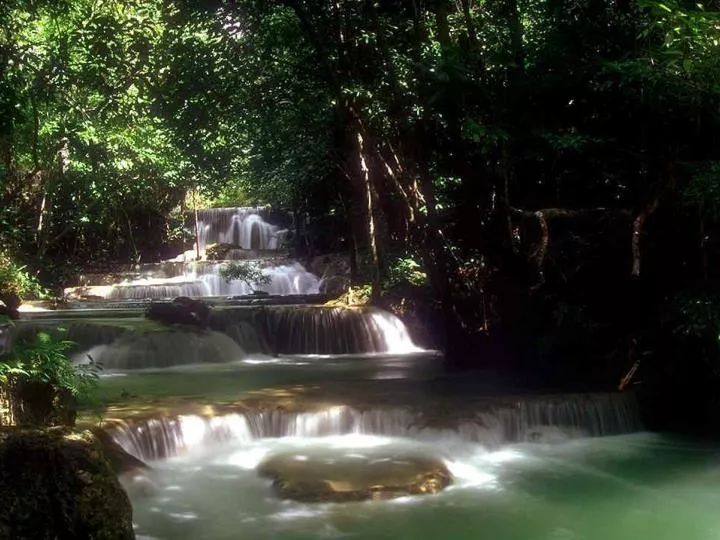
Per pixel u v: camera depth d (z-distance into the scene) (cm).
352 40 1226
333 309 1644
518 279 1196
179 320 1573
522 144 1091
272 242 3189
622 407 971
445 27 1200
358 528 609
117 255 3012
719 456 849
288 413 898
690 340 994
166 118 1673
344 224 2352
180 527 616
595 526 624
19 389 633
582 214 1067
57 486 478
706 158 982
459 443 851
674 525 628
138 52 1418
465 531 607
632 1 1032
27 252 2603
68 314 1786
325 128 1667
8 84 1058
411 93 1222
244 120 1770
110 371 1345
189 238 3209
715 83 845
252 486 715
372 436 891
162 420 823
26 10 1349
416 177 1277
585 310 1129
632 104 1020
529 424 929
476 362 1314
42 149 2012
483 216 1210
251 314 1623
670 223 1021
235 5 1410
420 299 1700
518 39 1116
